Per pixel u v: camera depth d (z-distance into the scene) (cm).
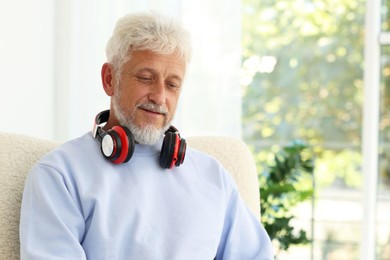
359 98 533
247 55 542
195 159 200
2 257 173
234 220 198
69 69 292
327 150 535
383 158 383
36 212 168
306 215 483
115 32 185
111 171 181
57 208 170
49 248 163
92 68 301
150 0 314
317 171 532
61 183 172
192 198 189
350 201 516
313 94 539
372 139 373
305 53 542
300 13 543
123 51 182
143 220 178
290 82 540
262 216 332
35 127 275
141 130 183
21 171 183
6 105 255
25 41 267
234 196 202
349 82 536
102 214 173
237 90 337
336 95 536
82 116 299
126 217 176
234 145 222
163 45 179
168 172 191
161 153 187
